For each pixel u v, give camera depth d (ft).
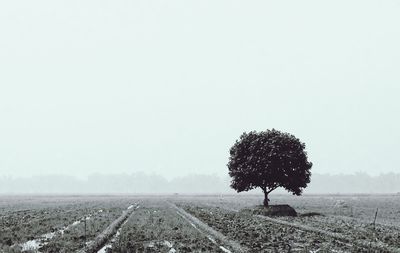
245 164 201.98
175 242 94.43
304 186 201.77
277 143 198.90
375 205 290.97
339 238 99.55
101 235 101.81
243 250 81.76
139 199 428.56
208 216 166.50
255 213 186.91
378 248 85.56
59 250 81.92
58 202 348.38
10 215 179.93
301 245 89.35
